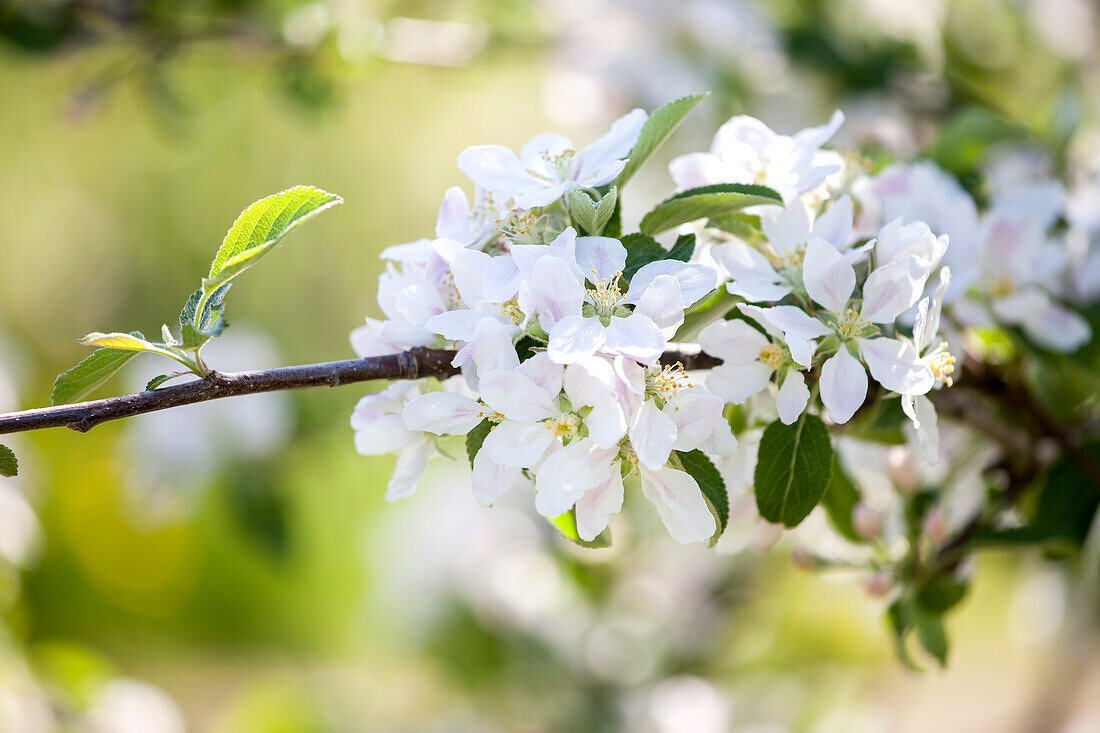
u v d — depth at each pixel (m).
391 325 0.90
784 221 0.92
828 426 0.94
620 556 1.72
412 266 0.91
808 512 0.91
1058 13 1.52
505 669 1.84
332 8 1.43
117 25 1.41
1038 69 1.57
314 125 1.51
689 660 1.81
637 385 0.87
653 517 1.66
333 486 2.83
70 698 1.65
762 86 1.47
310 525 2.84
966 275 0.97
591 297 0.87
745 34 1.43
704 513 0.88
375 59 1.45
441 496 1.91
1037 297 0.99
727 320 0.91
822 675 1.92
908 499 0.99
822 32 1.45
